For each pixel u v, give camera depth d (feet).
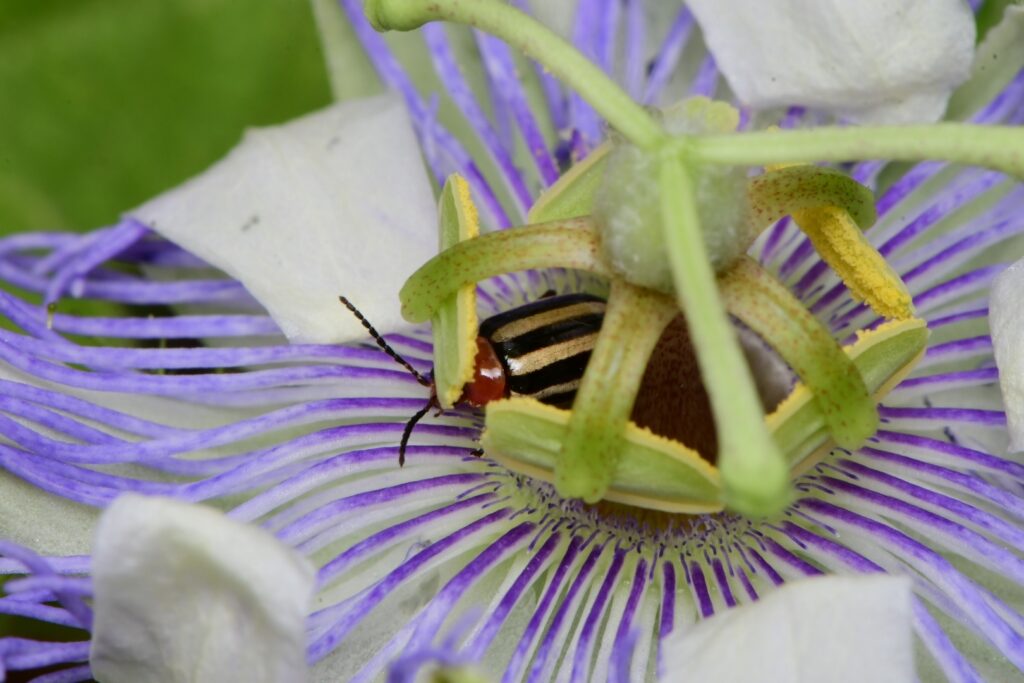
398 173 0.49
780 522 0.47
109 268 0.50
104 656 0.42
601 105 0.44
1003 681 0.45
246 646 0.41
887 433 0.48
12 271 0.48
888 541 0.46
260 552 0.41
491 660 0.46
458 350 0.45
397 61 0.50
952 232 0.50
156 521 0.41
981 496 0.47
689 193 0.42
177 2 0.49
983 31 0.50
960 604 0.45
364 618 0.45
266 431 0.47
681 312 0.46
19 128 0.49
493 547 0.46
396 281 0.48
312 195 0.48
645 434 0.44
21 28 0.49
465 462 0.48
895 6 0.48
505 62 0.50
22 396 0.46
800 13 0.48
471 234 0.45
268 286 0.47
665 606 0.47
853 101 0.49
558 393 0.46
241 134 0.50
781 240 0.50
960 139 0.42
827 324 0.50
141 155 0.50
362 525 0.46
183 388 0.47
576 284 0.50
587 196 0.46
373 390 0.48
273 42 0.50
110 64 0.49
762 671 0.42
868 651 0.41
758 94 0.49
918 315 0.49
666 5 0.51
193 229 0.48
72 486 0.45
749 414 0.40
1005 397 0.45
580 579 0.47
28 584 0.42
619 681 0.43
